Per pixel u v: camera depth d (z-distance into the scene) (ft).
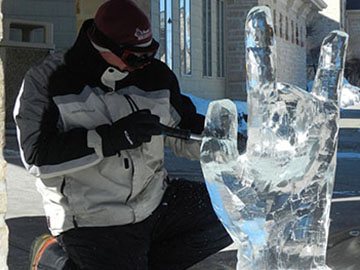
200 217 10.16
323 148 6.72
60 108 9.10
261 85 6.40
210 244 10.22
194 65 70.44
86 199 9.39
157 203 9.96
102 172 9.39
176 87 10.49
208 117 6.55
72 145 8.70
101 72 9.29
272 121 6.50
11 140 38.14
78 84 9.24
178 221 10.17
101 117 9.31
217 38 77.71
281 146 6.54
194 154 10.37
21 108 9.04
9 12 54.03
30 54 46.14
